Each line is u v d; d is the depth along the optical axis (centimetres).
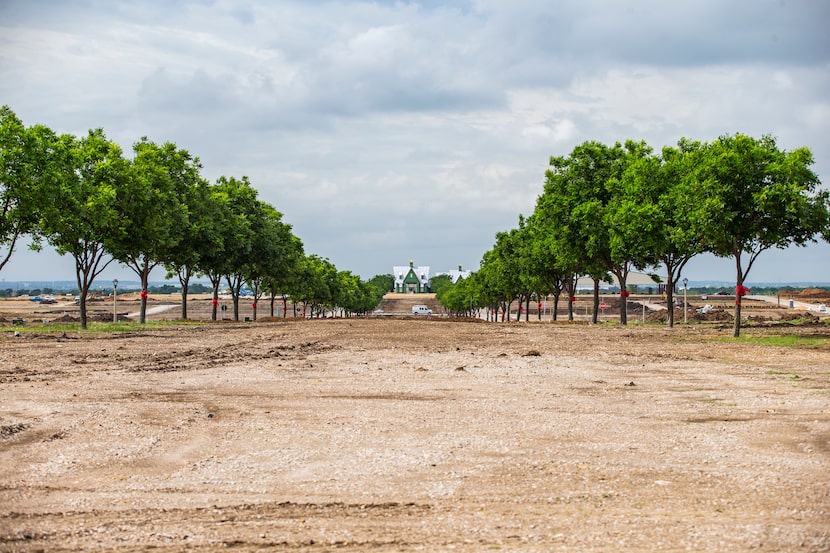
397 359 3002
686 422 1513
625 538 798
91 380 2184
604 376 2377
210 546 786
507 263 9531
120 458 1201
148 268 6178
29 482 1055
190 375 2364
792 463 1138
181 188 6588
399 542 794
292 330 5325
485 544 785
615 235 5850
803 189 3934
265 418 1567
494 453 1228
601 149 6675
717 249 4603
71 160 4775
